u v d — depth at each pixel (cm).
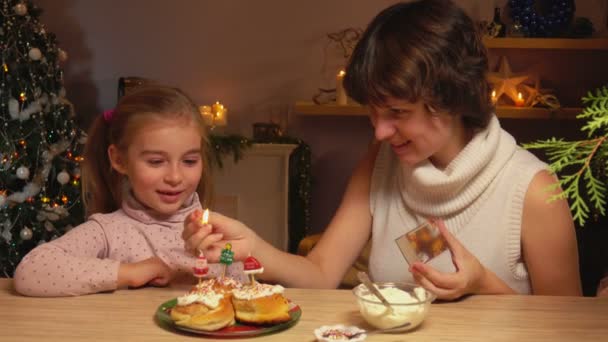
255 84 466
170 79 469
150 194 156
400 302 106
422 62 124
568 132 445
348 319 109
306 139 468
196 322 100
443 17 129
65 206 363
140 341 98
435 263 150
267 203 439
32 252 127
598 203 74
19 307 114
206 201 178
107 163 171
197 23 464
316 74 462
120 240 157
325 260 161
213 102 469
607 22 435
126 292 124
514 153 153
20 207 344
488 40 423
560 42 418
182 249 156
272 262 140
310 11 458
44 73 358
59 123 363
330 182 471
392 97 127
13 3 344
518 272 152
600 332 103
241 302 104
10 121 342
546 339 100
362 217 168
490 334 102
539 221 146
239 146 422
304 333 102
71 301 118
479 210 150
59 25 467
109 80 470
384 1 452
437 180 146
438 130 135
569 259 146
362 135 466
